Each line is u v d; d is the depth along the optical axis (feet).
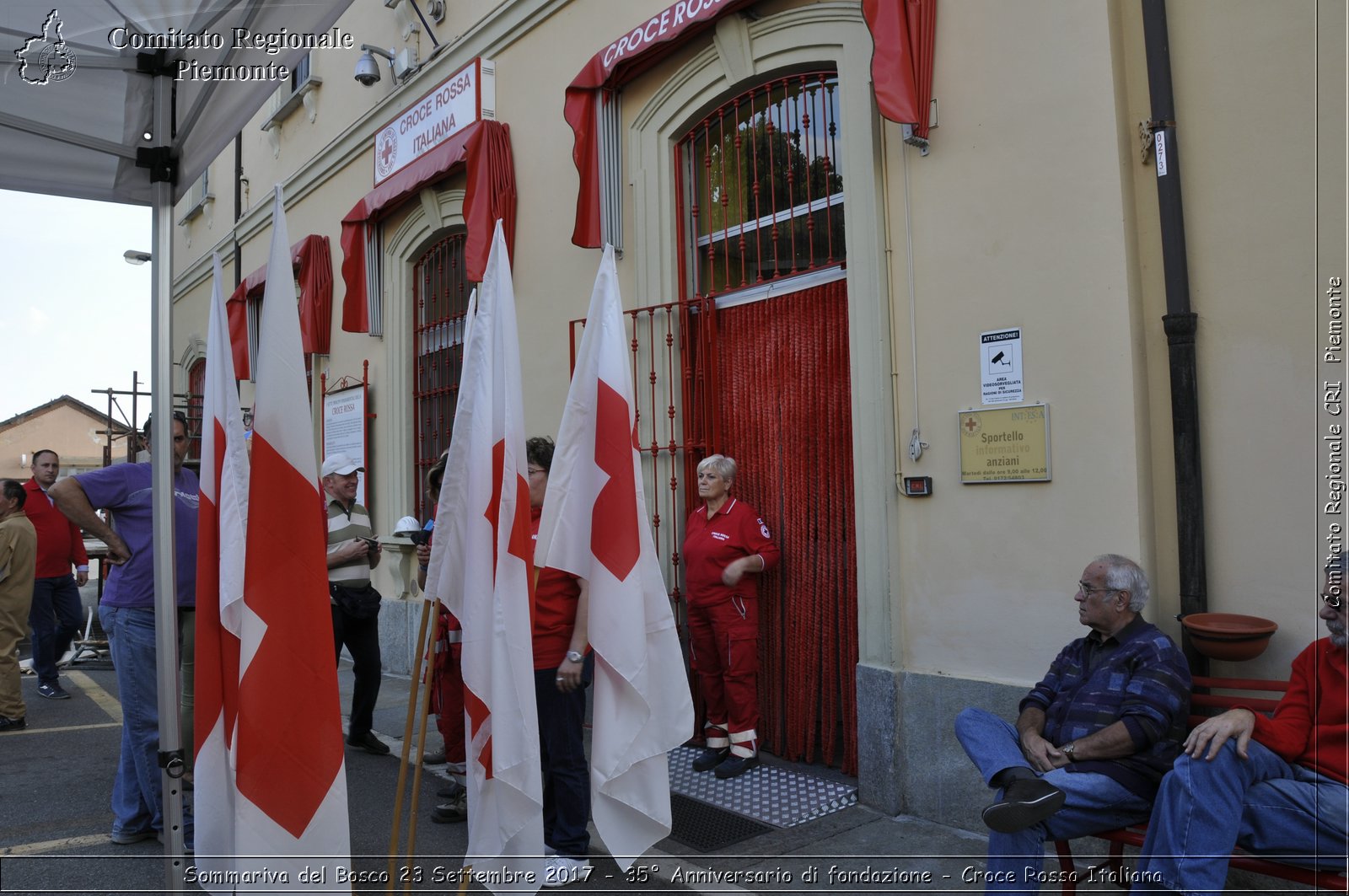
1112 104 12.30
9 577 22.07
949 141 13.99
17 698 22.27
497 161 23.02
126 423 42.42
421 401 28.04
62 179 11.96
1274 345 11.39
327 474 18.78
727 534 16.38
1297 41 11.28
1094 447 12.41
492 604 10.35
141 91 11.29
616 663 10.66
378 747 18.84
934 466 14.10
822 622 16.40
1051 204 12.89
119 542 13.80
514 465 10.23
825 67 16.31
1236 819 9.28
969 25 13.79
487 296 10.95
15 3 10.42
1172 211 11.98
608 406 11.03
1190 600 11.74
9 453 100.83
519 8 22.95
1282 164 11.37
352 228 29.32
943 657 13.99
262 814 9.37
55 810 15.99
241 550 10.87
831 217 16.35
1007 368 13.28
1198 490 11.76
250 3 10.62
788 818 14.40
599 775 10.76
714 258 18.81
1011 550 13.20
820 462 16.49
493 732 10.03
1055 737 11.06
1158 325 12.20
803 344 16.85
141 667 13.82
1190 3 12.07
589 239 19.89
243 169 40.63
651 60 18.93
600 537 10.87
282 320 9.91
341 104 31.68
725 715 16.97
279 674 9.52
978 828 13.39
